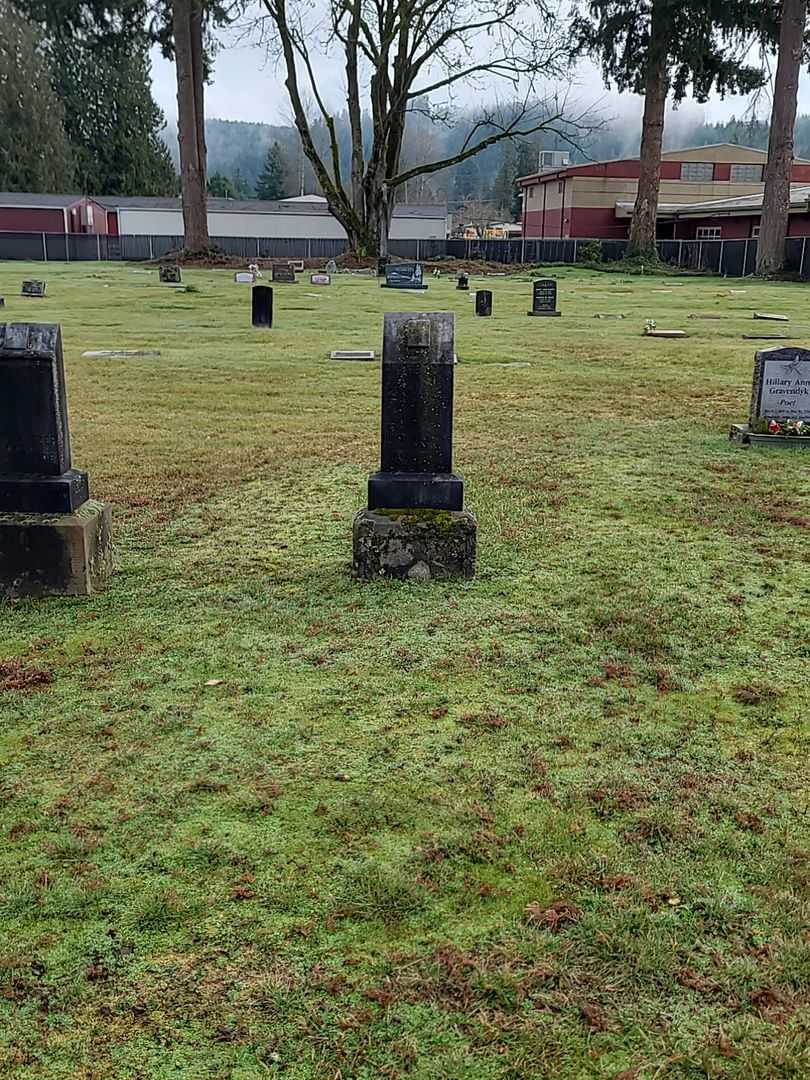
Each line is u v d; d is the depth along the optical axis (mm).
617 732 3555
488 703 3785
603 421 10375
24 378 4855
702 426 10055
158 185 75250
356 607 4820
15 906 2605
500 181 116562
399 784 3193
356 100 45188
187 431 9656
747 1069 2088
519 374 14008
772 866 2754
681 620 4637
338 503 6879
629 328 20797
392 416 5219
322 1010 2252
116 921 2549
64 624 4629
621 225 60500
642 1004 2264
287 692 3881
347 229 46906
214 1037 2182
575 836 2900
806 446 8938
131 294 27672
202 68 45844
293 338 17953
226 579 5266
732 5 39719
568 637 4426
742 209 48875
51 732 3561
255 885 2686
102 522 5203
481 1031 2189
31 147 67125
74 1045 2162
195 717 3672
